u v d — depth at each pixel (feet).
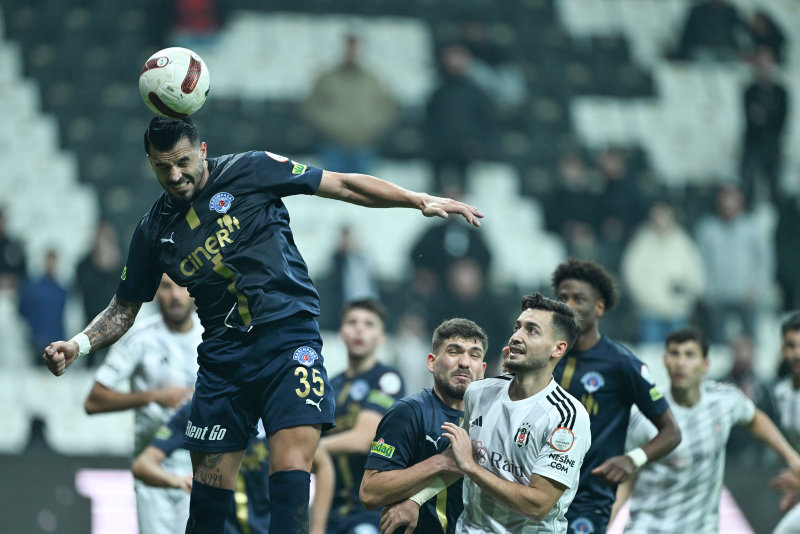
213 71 214.07
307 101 183.21
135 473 72.84
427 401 58.49
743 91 193.88
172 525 74.02
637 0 242.99
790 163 204.74
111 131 206.39
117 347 76.84
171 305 76.07
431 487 55.26
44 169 199.52
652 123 221.05
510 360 52.65
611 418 66.74
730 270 169.58
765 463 129.08
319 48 222.69
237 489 72.33
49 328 149.89
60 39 219.82
